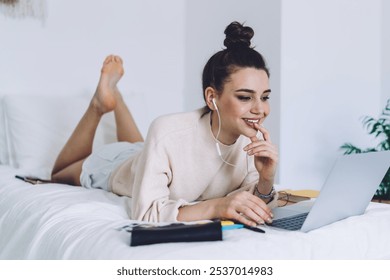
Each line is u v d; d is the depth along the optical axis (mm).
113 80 2082
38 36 2502
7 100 2295
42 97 2371
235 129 1156
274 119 2463
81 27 2641
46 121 2297
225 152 1256
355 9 2799
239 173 1345
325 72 2635
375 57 2961
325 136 2660
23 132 2232
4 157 2314
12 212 1454
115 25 2768
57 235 1069
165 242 888
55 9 2547
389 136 2582
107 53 2744
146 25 2889
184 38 3047
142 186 1156
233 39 1162
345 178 973
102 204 1295
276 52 2428
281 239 925
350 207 1088
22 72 2467
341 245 960
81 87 2652
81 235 1001
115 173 1657
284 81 2426
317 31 2570
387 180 2324
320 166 2643
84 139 2039
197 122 1234
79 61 2643
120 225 1038
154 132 1217
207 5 2865
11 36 2426
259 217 1030
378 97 2990
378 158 1034
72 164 2027
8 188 1682
